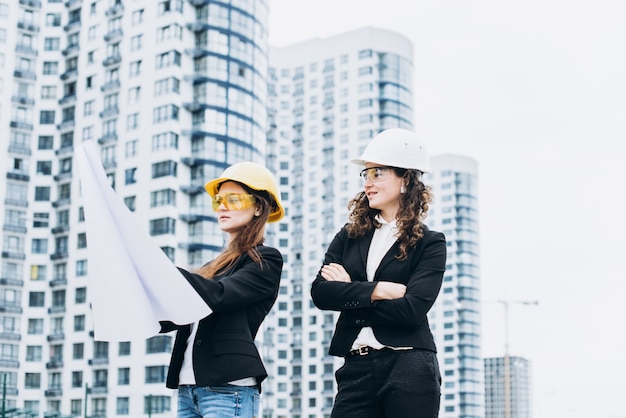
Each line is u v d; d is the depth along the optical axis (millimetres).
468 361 122750
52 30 69500
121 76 66125
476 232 129000
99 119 66562
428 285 4332
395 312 4234
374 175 4594
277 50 107125
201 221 63188
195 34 66250
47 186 67312
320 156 103688
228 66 66375
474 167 129875
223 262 4574
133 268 3971
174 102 63812
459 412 120688
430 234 4496
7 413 39781
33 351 64375
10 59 68000
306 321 97750
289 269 101250
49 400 62969
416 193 4562
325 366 94250
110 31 67188
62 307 64438
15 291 64812
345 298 4328
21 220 66125
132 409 58781
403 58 105062
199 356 4324
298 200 103750
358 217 4648
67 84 68875
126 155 64812
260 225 4629
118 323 3875
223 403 4285
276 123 105625
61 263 65438
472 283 125938
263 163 69938
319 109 104875
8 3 68375
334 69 104812
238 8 67750
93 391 60812
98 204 3975
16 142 67125
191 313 4047
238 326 4371
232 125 66000
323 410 93125
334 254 4699
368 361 4305
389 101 102875
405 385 4203
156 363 58438
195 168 64375
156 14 65375
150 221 62688
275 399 94625
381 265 4473
